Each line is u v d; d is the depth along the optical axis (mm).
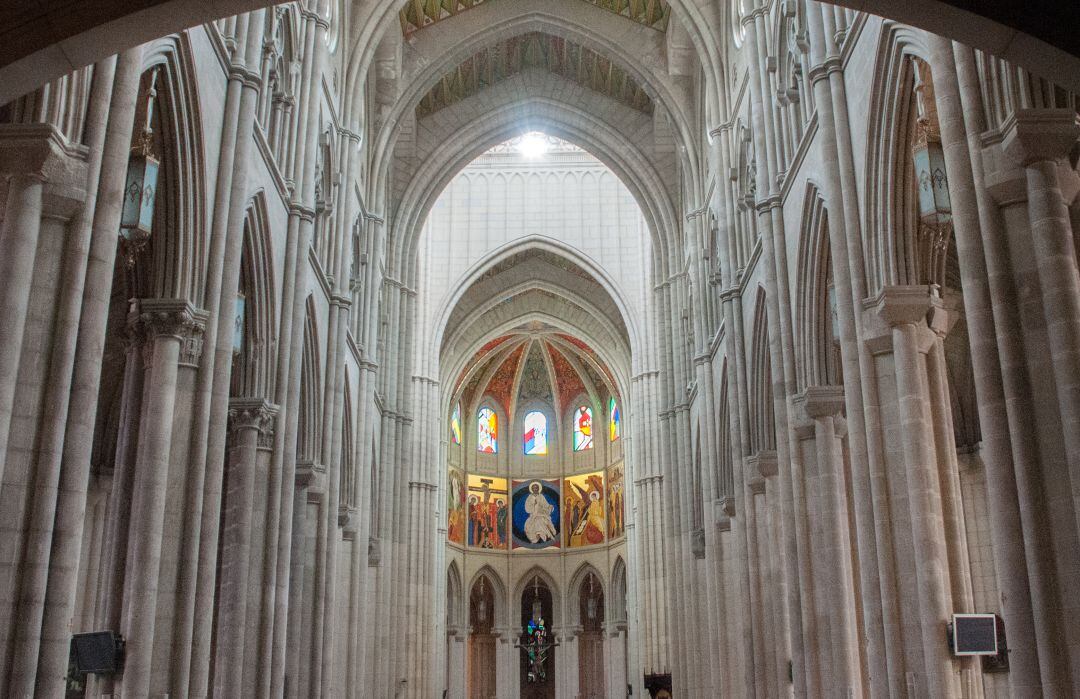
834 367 21359
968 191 12820
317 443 26141
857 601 20828
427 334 49250
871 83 17031
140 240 15156
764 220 23312
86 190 11898
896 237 17219
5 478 10969
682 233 38656
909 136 16844
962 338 28141
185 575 15836
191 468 16203
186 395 16422
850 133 18312
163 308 16156
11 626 10680
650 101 38781
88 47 9602
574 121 39656
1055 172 12211
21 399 11211
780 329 22484
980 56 12922
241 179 18047
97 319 12039
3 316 11156
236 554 19844
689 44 33562
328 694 25281
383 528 36688
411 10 33719
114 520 15898
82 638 14500
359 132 29328
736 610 30250
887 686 16047
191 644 15805
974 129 12703
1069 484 11320
